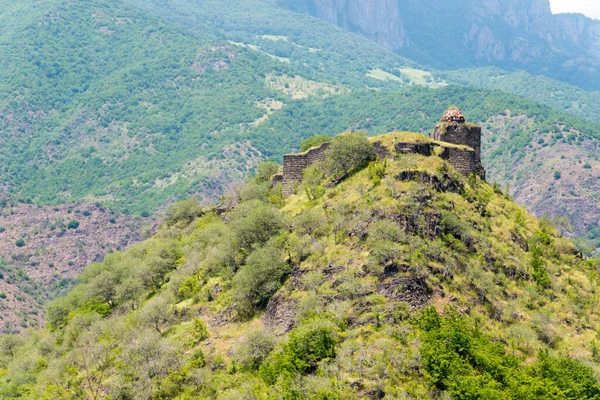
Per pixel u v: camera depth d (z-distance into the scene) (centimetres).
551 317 10381
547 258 11994
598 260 12975
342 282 9988
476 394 8038
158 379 10331
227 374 9800
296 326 9681
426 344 8688
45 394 11262
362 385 8281
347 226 11138
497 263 11019
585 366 9075
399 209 10969
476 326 9475
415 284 9700
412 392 8169
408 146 12681
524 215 13125
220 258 12812
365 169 12600
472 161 13112
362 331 9125
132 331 12056
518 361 8912
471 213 11875
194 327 11419
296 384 8475
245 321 10981
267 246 11919
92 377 11581
